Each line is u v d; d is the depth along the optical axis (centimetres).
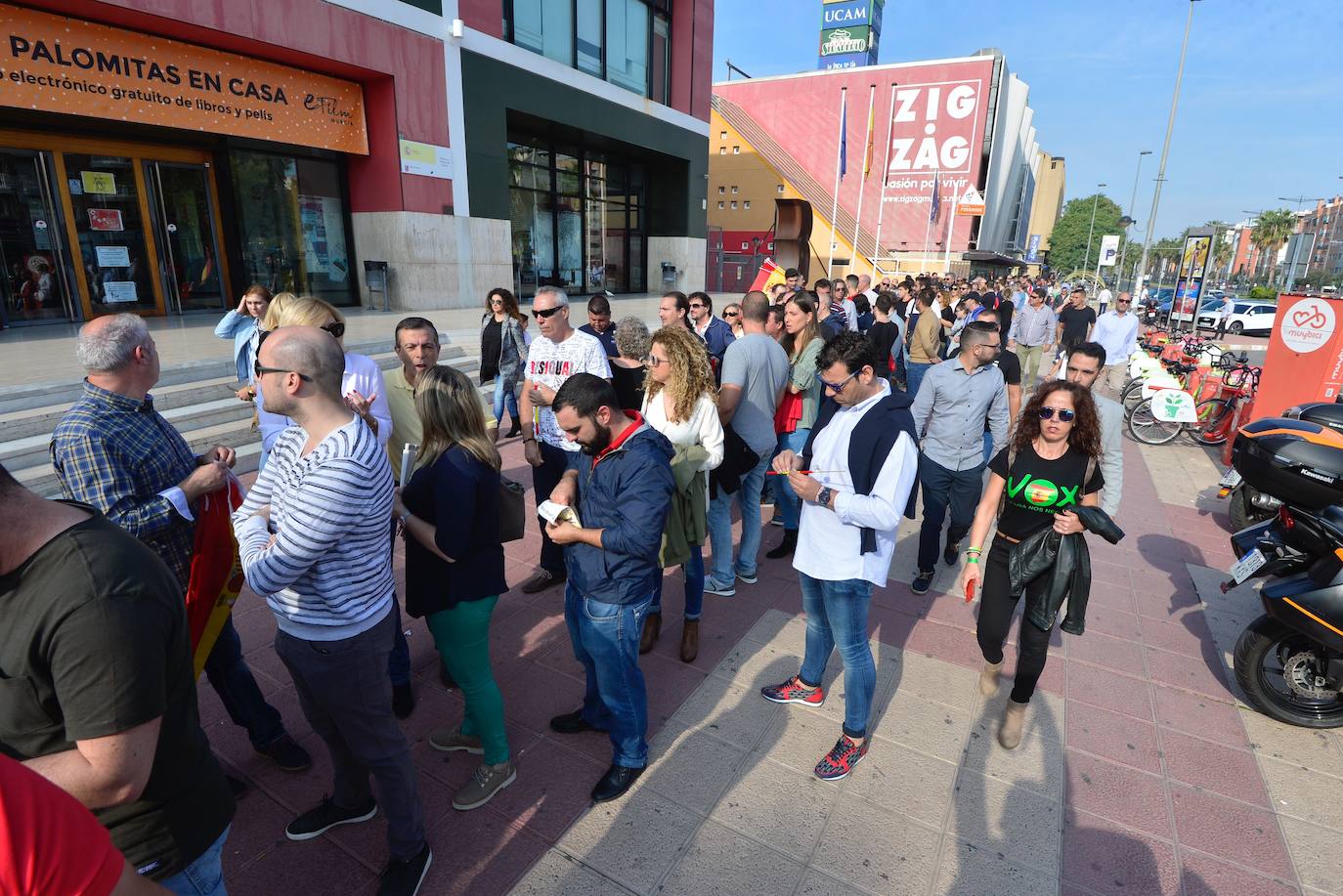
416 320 342
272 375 184
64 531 115
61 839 86
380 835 253
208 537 227
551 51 1544
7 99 842
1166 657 394
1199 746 318
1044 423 282
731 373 400
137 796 121
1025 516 300
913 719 329
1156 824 270
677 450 325
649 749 302
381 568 205
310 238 1280
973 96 3641
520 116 1505
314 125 1170
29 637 112
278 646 205
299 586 192
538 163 1714
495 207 1440
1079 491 289
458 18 1292
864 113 3897
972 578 317
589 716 307
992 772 296
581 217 1889
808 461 308
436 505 236
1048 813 273
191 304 1143
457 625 247
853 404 277
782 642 391
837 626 281
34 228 964
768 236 3169
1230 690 363
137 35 941
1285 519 344
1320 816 277
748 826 262
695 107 2036
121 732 116
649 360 355
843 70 3919
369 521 194
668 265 2141
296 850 245
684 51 1941
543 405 386
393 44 1189
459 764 291
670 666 365
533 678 351
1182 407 840
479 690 259
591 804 270
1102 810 276
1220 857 255
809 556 284
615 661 257
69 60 885
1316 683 329
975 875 243
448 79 1295
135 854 134
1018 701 305
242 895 227
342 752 240
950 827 265
